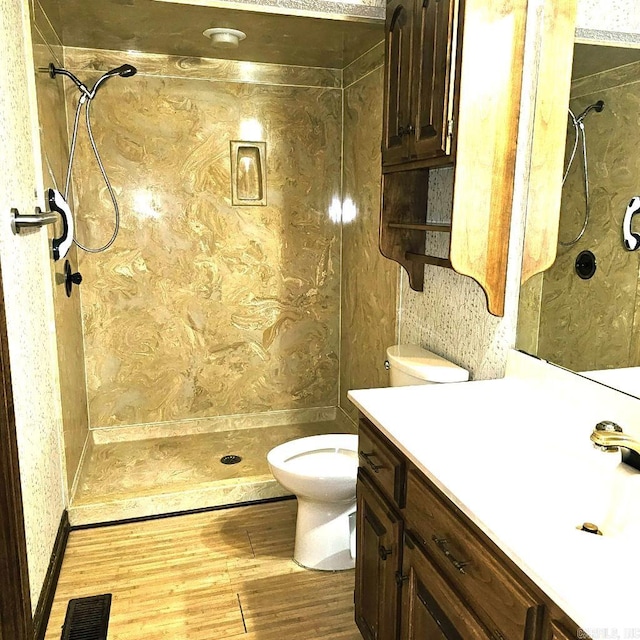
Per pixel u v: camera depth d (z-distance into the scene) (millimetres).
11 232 1746
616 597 849
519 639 993
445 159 1771
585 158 1516
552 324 1677
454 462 1332
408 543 1461
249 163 3379
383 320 2904
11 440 1637
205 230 3332
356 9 2350
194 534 2568
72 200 3047
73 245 2992
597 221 1491
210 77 3182
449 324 2242
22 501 1736
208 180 3285
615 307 1434
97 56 3002
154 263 3281
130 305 3285
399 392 1812
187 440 3422
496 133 1722
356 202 3258
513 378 1841
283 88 3309
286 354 3619
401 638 1545
